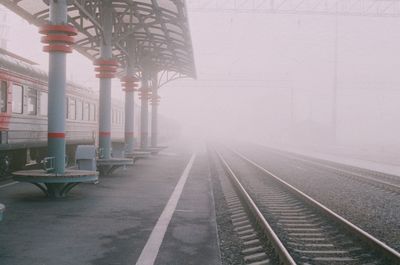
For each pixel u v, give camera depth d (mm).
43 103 17516
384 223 10297
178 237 7867
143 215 9641
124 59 24922
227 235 8695
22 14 15242
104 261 6320
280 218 10516
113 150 18719
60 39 11523
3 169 15461
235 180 16016
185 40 20047
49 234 7746
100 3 16672
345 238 8531
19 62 15281
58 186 11539
